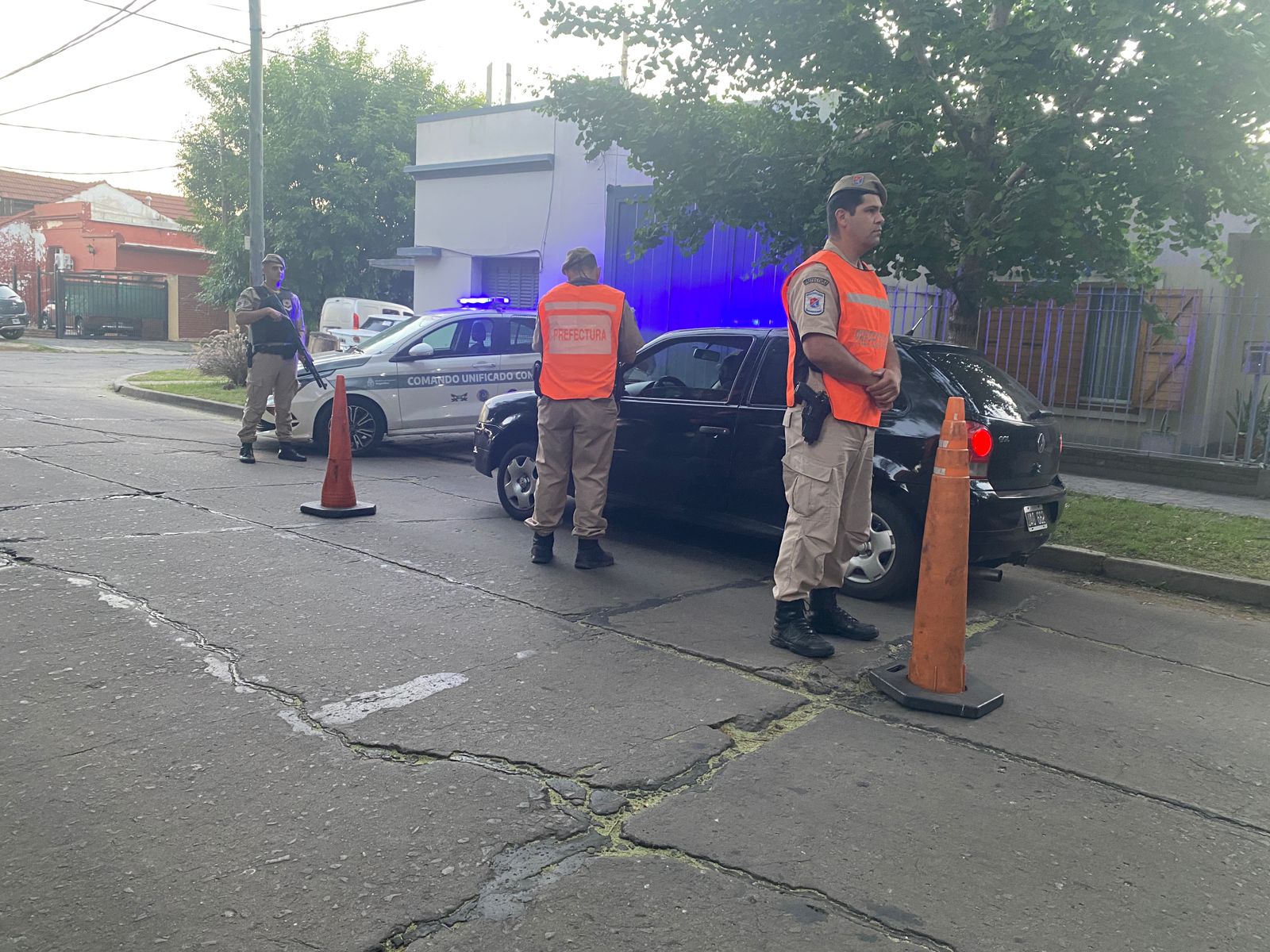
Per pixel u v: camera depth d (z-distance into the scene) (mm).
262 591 5066
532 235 17234
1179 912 2680
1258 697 4484
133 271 38125
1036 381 11781
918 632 4133
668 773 3322
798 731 3754
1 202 46031
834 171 8070
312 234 26938
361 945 2367
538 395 5926
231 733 3451
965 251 7719
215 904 2494
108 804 2943
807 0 7719
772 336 6297
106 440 9727
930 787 3344
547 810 3037
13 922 2391
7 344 27688
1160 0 6684
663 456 6555
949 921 2582
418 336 10523
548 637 4645
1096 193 7672
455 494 8305
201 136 32906
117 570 5234
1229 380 11086
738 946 2436
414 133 28594
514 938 2426
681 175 8781
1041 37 6910
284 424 9219
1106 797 3352
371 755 3340
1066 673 4680
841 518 4727
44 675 3852
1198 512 8602
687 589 5664
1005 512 5539
